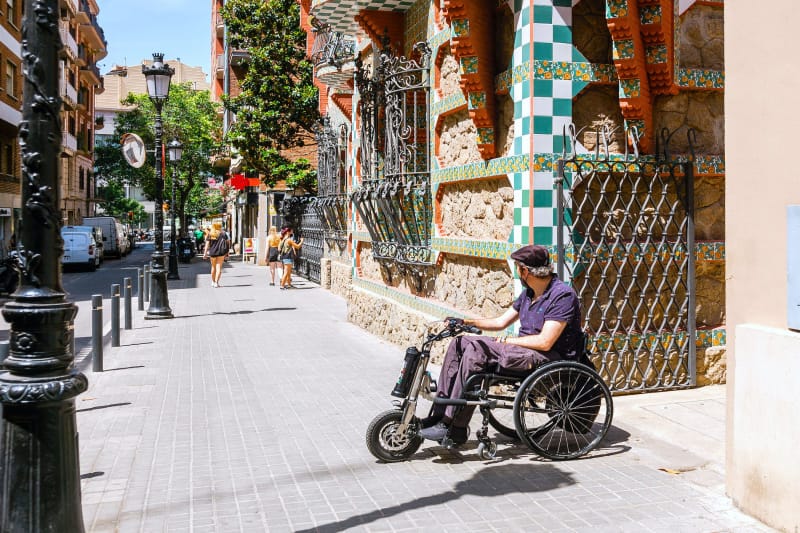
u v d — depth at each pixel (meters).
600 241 6.70
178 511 4.36
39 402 3.21
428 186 9.45
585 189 6.75
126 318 12.61
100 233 39.16
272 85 25.89
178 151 32.72
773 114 3.99
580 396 5.26
